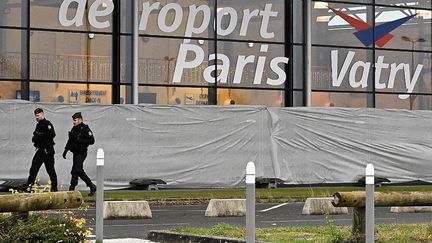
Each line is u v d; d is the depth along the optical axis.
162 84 36.28
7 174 29.92
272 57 38.19
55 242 14.05
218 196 31.53
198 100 36.91
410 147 36.22
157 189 31.86
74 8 35.06
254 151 33.31
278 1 38.31
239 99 37.53
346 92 39.38
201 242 17.42
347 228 19.36
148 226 21.47
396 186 35.94
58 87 34.69
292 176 34.00
